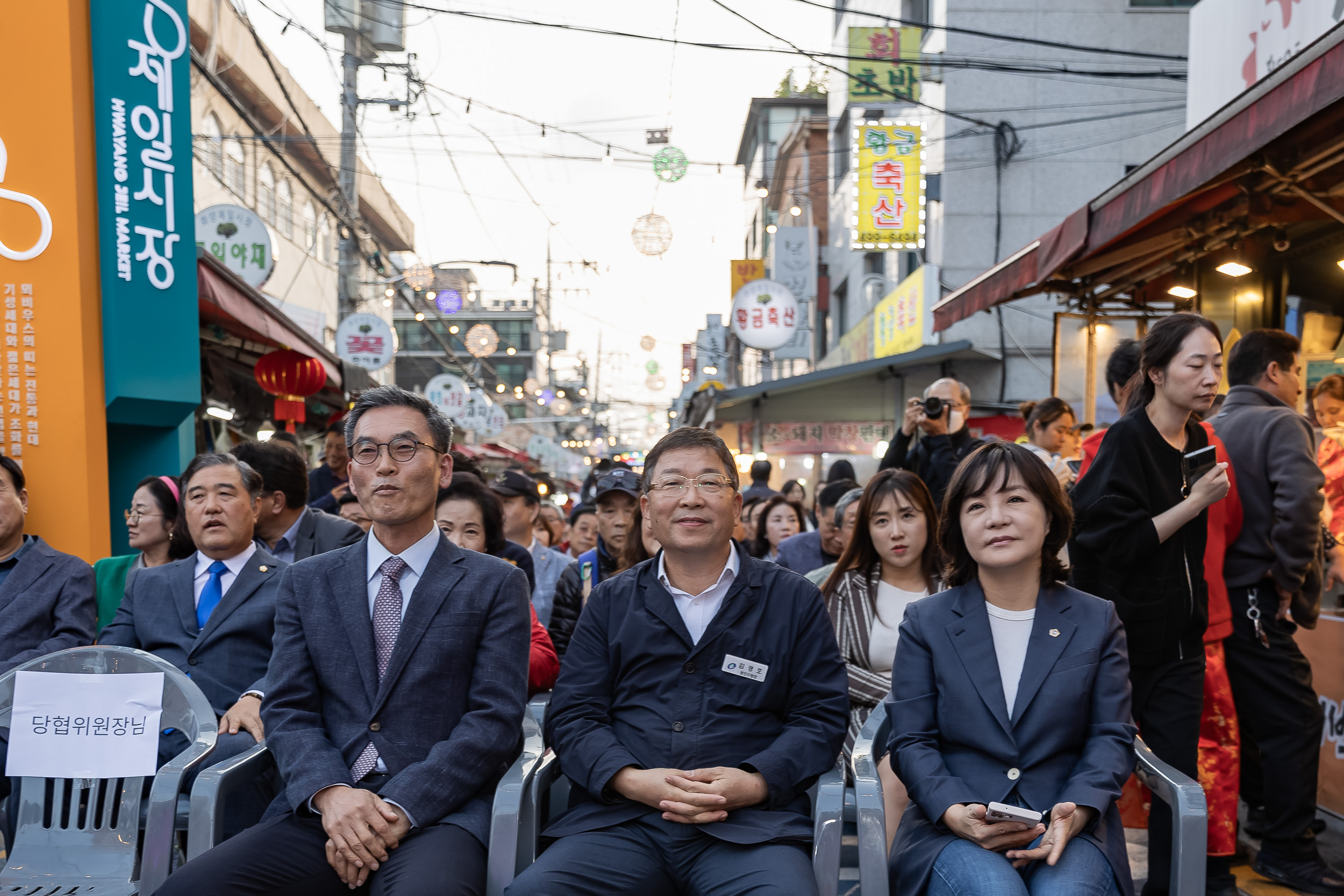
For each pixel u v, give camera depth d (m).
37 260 4.21
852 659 3.26
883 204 11.43
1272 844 3.21
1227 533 3.22
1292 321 5.69
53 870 2.55
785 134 26.34
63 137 4.23
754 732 2.41
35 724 2.61
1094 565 2.89
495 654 2.50
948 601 2.47
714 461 2.49
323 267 18.36
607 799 2.34
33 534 4.16
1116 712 2.27
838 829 2.20
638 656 2.49
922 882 2.12
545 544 8.05
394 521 2.51
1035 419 4.96
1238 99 3.55
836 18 19.81
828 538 4.61
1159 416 2.90
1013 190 12.01
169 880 2.12
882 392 13.83
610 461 8.30
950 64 9.45
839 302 20.84
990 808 2.04
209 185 12.57
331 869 2.30
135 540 3.76
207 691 3.04
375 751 2.42
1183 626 2.81
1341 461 3.88
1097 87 11.91
